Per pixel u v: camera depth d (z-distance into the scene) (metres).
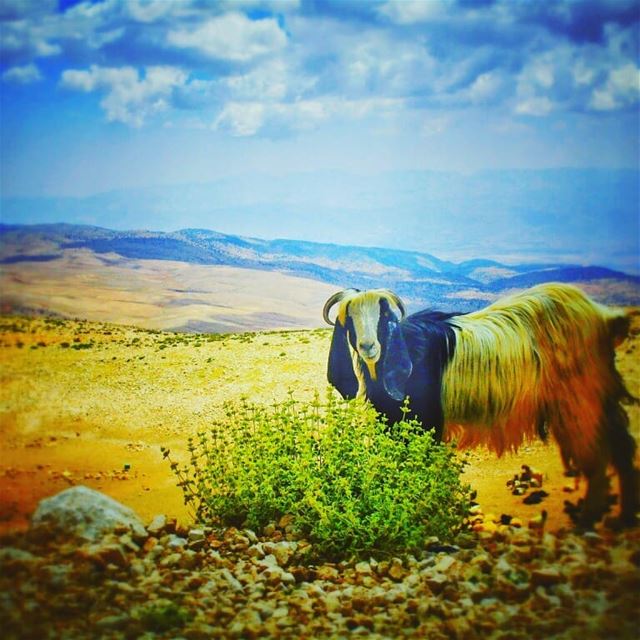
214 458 2.81
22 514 2.71
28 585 2.24
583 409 2.88
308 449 2.66
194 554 2.47
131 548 2.46
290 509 2.65
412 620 2.13
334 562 2.56
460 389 2.92
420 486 2.56
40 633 2.03
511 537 2.54
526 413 2.90
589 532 2.63
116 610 2.14
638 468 2.88
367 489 2.58
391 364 2.95
